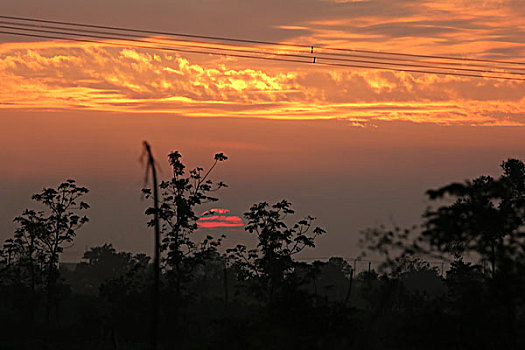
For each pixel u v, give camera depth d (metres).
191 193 88.25
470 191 42.03
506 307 39.66
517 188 66.81
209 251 86.62
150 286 79.06
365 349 47.16
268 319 46.97
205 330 81.88
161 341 70.31
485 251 42.25
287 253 83.44
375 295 68.69
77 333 84.56
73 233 105.06
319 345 43.28
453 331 39.81
